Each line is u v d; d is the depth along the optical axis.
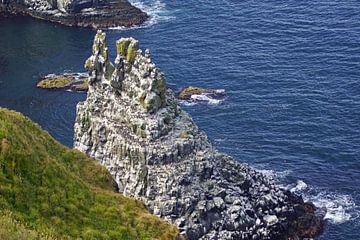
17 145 57.28
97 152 108.31
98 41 108.94
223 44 183.38
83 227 54.66
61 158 67.00
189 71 169.50
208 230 101.44
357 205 119.06
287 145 136.88
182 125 105.88
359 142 136.38
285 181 125.69
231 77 165.25
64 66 180.75
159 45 186.38
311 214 115.44
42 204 53.38
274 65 169.38
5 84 169.88
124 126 104.44
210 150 107.69
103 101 108.56
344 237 111.75
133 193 102.88
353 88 156.00
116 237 55.84
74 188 58.81
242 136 140.88
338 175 127.25
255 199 110.00
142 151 101.00
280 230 109.19
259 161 132.00
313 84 159.00
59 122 149.62
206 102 154.25
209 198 102.88
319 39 180.75
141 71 102.94
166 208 99.88
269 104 152.00
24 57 187.25
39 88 166.38
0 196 50.91
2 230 42.66
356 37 179.75
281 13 198.25
